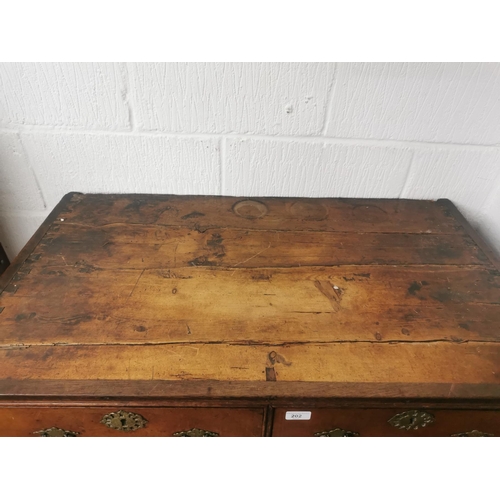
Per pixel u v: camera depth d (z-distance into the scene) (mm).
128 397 551
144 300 681
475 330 655
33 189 975
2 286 694
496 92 841
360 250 821
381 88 836
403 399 568
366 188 986
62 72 807
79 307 663
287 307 680
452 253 822
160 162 932
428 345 628
